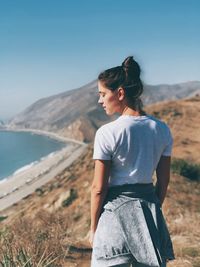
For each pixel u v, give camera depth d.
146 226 2.89
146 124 3.08
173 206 18.11
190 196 21.42
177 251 8.37
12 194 160.00
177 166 26.05
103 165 2.95
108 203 3.00
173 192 21.72
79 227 24.08
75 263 7.88
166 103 84.56
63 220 8.95
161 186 3.27
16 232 6.89
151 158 3.06
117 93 3.06
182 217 16.03
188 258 7.85
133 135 2.99
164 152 3.21
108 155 2.96
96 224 3.03
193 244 9.67
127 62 3.03
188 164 26.34
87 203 34.41
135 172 2.99
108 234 2.93
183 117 73.19
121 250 2.90
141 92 3.11
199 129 63.59
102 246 2.94
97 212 2.99
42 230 6.91
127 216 2.93
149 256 2.85
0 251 5.10
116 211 2.95
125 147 2.97
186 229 12.36
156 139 3.09
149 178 3.07
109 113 3.14
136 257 2.88
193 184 24.02
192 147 49.22
